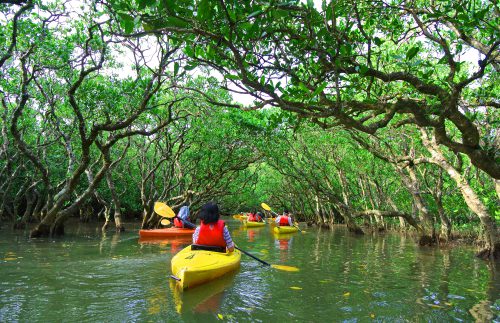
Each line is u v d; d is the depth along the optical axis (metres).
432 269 8.51
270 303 5.32
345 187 22.69
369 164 19.44
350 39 4.70
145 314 4.69
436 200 13.95
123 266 7.82
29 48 10.59
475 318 4.82
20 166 16.02
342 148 21.22
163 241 13.27
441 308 5.25
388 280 7.13
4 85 12.26
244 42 3.86
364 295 5.90
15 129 11.48
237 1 3.29
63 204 12.96
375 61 8.24
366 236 18.34
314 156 21.86
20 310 4.78
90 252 9.96
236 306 5.11
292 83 4.55
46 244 11.36
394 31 6.36
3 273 6.96
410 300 5.65
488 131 7.71
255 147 19.89
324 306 5.25
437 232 14.64
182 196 18.58
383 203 21.86
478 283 6.99
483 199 11.41
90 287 5.96
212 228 7.25
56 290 5.75
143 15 3.38
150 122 16.48
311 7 3.80
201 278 6.17
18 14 8.45
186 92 14.96
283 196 39.66
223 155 19.91
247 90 4.20
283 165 21.81
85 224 22.56
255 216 28.91
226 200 34.06
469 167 11.48
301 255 10.56
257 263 8.65
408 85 6.45
